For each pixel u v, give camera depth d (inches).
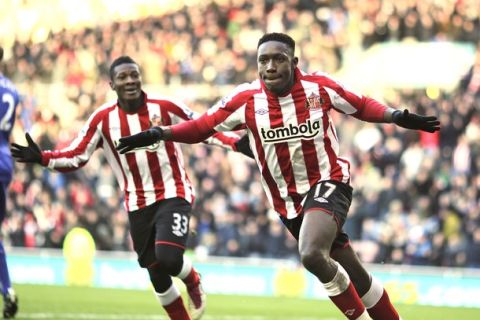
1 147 597.9
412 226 1065.5
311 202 432.8
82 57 1642.5
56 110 1521.9
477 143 1160.2
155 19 1679.4
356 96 440.1
